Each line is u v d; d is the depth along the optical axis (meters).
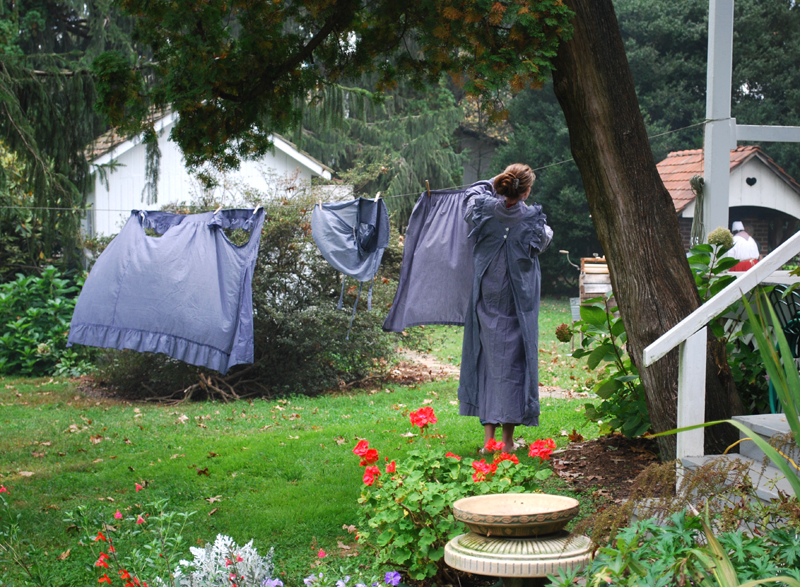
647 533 2.97
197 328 7.34
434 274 5.52
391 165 24.45
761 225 18.05
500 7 4.23
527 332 4.98
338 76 6.13
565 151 27.44
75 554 3.93
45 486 5.45
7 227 14.48
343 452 6.09
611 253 4.43
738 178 14.00
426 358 13.66
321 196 10.89
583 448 5.41
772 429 3.43
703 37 25.42
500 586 3.08
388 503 3.36
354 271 6.67
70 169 11.51
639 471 4.67
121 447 6.90
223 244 7.58
